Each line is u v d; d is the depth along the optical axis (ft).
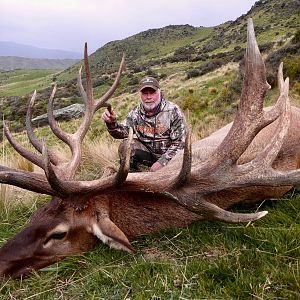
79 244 6.28
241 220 5.84
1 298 5.78
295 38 40.68
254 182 6.07
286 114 6.33
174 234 6.60
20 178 6.04
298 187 7.79
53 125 7.82
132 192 6.48
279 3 153.48
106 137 17.80
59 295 5.75
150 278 5.70
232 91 33.22
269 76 28.81
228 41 136.77
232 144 6.20
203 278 5.57
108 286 5.76
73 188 5.94
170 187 6.18
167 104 9.17
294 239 6.07
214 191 6.12
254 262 5.75
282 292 5.15
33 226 6.08
